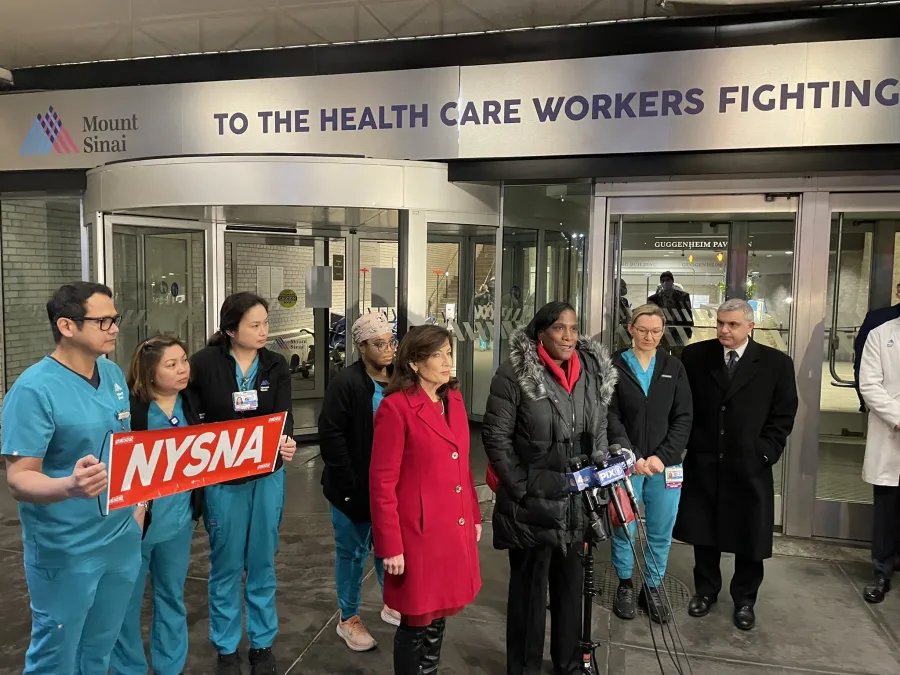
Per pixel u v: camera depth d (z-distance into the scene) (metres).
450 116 4.35
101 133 5.01
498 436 2.35
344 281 6.59
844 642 2.88
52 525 1.88
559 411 2.34
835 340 4.02
